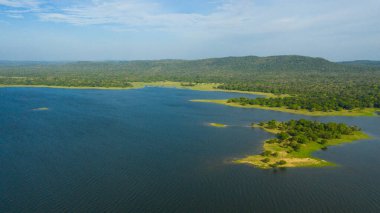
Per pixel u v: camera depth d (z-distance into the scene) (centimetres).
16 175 13488
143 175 13688
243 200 11619
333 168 14675
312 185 12862
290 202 11525
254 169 14375
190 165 14850
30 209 10831
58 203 11250
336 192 12319
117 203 11319
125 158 15738
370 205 11438
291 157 15900
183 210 10944
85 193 12006
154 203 11362
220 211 10912
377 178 13675
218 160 15512
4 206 10988
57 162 15038
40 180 13038
